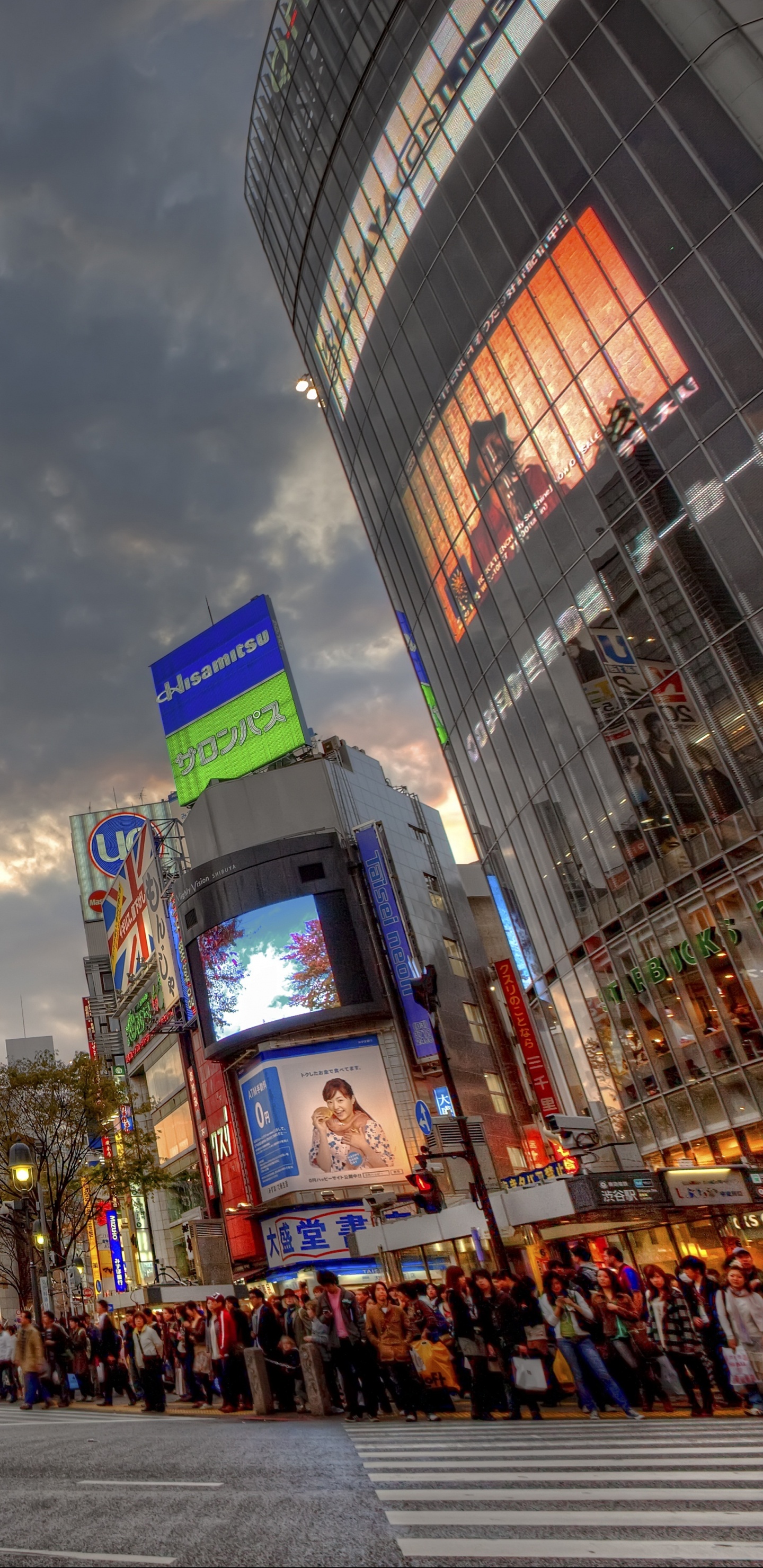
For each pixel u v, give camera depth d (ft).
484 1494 25.41
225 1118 169.17
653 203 111.45
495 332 133.90
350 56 164.76
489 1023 189.78
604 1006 118.42
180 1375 67.87
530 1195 66.33
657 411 110.11
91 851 273.95
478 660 141.38
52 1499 28.07
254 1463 32.50
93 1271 201.67
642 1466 28.96
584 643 119.44
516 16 130.31
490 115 134.82
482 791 144.77
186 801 210.18
